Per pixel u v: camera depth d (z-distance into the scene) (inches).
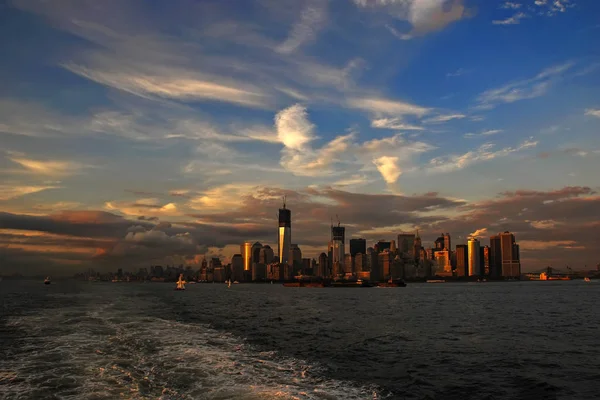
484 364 1390.3
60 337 1675.7
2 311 2918.3
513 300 6190.9
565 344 1819.6
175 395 901.2
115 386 956.6
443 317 3166.8
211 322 2605.8
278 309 4060.0
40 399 855.7
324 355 1517.0
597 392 1077.1
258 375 1120.2
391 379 1178.6
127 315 2694.4
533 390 1095.0
